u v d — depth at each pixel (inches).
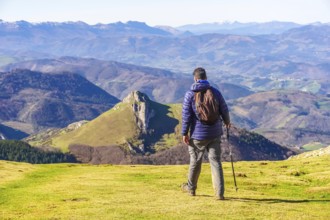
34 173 1310.3
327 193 906.7
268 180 1121.4
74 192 829.8
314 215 601.3
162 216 582.2
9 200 742.5
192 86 685.3
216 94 682.8
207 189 916.0
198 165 724.0
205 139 690.2
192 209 625.9
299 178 1194.0
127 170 1481.3
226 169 1555.1
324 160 1795.0
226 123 700.7
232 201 700.0
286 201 738.2
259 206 657.6
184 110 684.7
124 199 730.2
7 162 1808.6
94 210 627.5
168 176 1195.3
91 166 1788.9
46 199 748.6
